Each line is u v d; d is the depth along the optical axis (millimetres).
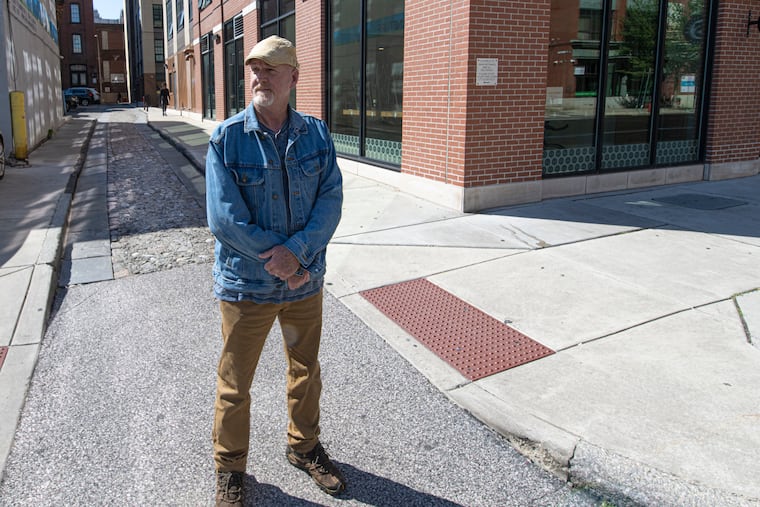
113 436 3428
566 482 3074
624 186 9180
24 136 13336
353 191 9594
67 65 73250
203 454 3281
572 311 4867
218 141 2580
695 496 2822
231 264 2686
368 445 3340
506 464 3193
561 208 8016
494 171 7938
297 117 2715
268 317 2762
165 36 43344
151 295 5559
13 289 5500
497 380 3891
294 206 2684
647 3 8875
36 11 18625
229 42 21219
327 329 4719
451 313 4906
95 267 6387
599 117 8773
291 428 3082
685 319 4656
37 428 3500
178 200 9922
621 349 4230
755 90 9961
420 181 8836
